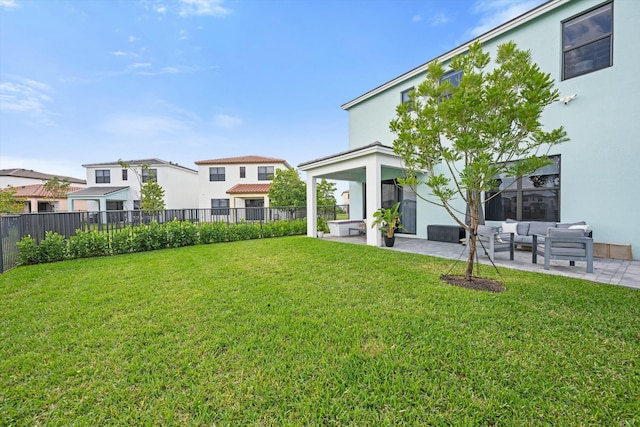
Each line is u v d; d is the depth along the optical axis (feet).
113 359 8.44
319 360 8.14
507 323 10.19
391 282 15.76
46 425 6.02
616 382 6.93
